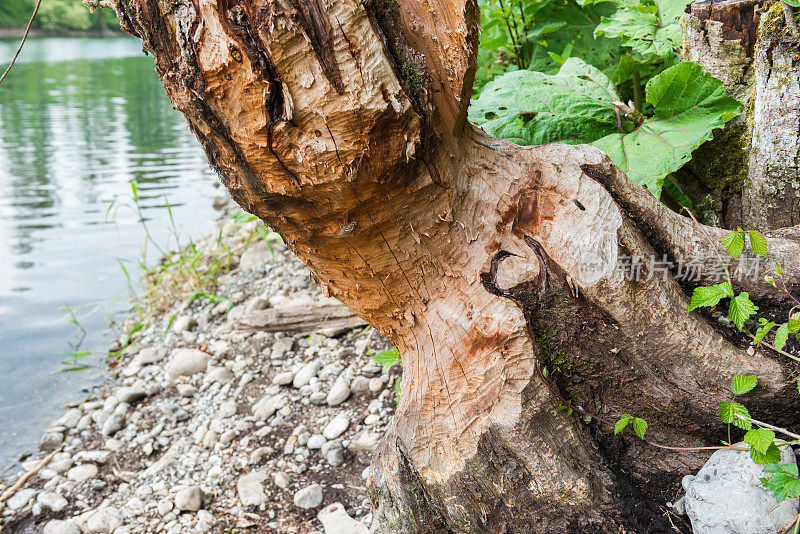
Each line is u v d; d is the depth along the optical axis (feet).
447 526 5.76
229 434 9.91
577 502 5.48
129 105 41.16
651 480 6.02
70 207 21.81
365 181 4.98
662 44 8.77
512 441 5.43
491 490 5.53
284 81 4.48
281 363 11.32
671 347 5.65
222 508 8.51
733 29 7.68
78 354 13.26
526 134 8.41
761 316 6.20
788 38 6.91
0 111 37.76
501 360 5.55
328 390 10.28
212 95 4.61
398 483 5.74
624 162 7.59
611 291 5.45
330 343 11.49
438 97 5.42
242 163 5.01
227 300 13.83
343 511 7.98
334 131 4.65
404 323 6.20
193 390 11.37
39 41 97.60
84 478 9.73
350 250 5.65
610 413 6.06
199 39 4.42
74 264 17.83
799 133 7.04
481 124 8.64
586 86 8.68
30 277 17.10
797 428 5.92
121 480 9.62
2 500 9.41
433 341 5.94
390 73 4.66
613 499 5.58
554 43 11.53
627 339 5.64
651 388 5.85
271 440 9.63
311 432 9.59
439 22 5.55
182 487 9.04
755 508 4.97
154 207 21.79
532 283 5.62
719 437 6.00
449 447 5.59
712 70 7.97
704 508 5.20
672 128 7.71
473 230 5.84
